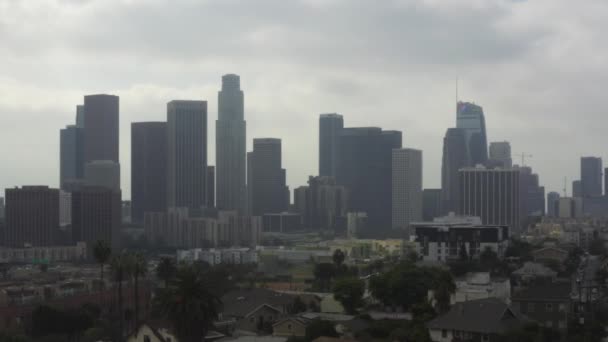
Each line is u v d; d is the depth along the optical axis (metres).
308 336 167.25
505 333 153.12
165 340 157.75
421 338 159.38
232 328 198.75
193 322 145.88
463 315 161.50
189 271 149.75
